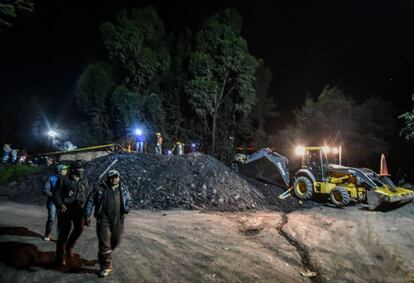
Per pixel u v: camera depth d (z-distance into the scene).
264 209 13.49
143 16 28.38
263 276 6.75
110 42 27.03
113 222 6.09
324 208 14.20
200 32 28.56
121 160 15.87
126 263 6.75
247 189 14.88
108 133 27.48
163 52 28.36
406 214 13.34
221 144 28.38
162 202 13.12
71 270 6.29
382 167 14.94
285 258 7.85
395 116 28.53
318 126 26.94
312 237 9.61
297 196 15.64
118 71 28.28
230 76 28.53
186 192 13.69
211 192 13.82
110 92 27.81
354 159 25.64
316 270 7.35
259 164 17.33
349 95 29.34
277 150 28.19
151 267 6.71
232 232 9.59
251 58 28.14
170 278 6.32
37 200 13.62
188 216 11.38
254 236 9.40
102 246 6.02
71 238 6.48
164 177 14.53
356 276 7.21
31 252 6.96
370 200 13.54
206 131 28.36
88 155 24.16
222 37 28.19
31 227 9.02
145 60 27.00
